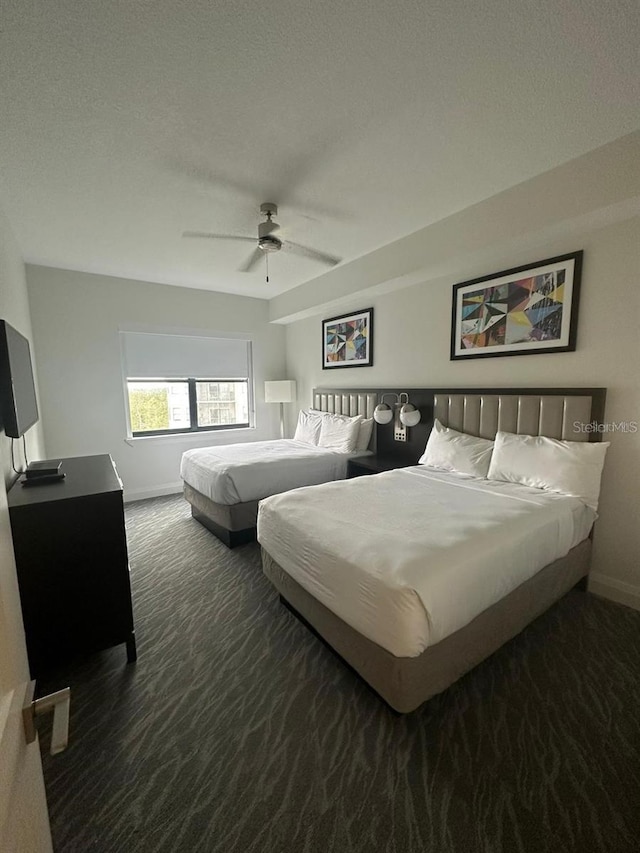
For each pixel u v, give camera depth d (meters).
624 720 1.45
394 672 1.34
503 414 2.73
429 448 3.07
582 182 1.96
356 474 3.56
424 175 2.11
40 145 1.79
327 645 1.89
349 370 4.30
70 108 1.55
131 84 1.43
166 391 4.60
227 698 1.58
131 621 1.77
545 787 1.21
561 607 2.19
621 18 1.19
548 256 2.45
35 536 1.56
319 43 1.28
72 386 3.89
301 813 1.14
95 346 3.99
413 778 1.24
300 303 4.45
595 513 2.21
